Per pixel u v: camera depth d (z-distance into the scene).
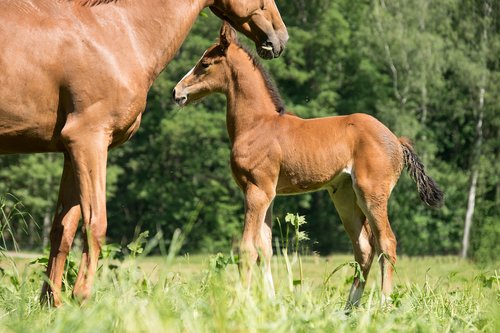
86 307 7.69
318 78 65.94
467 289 10.48
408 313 8.34
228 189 63.31
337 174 12.19
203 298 8.35
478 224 57.22
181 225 61.84
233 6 9.74
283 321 6.79
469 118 65.56
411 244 61.97
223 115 62.28
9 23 8.09
